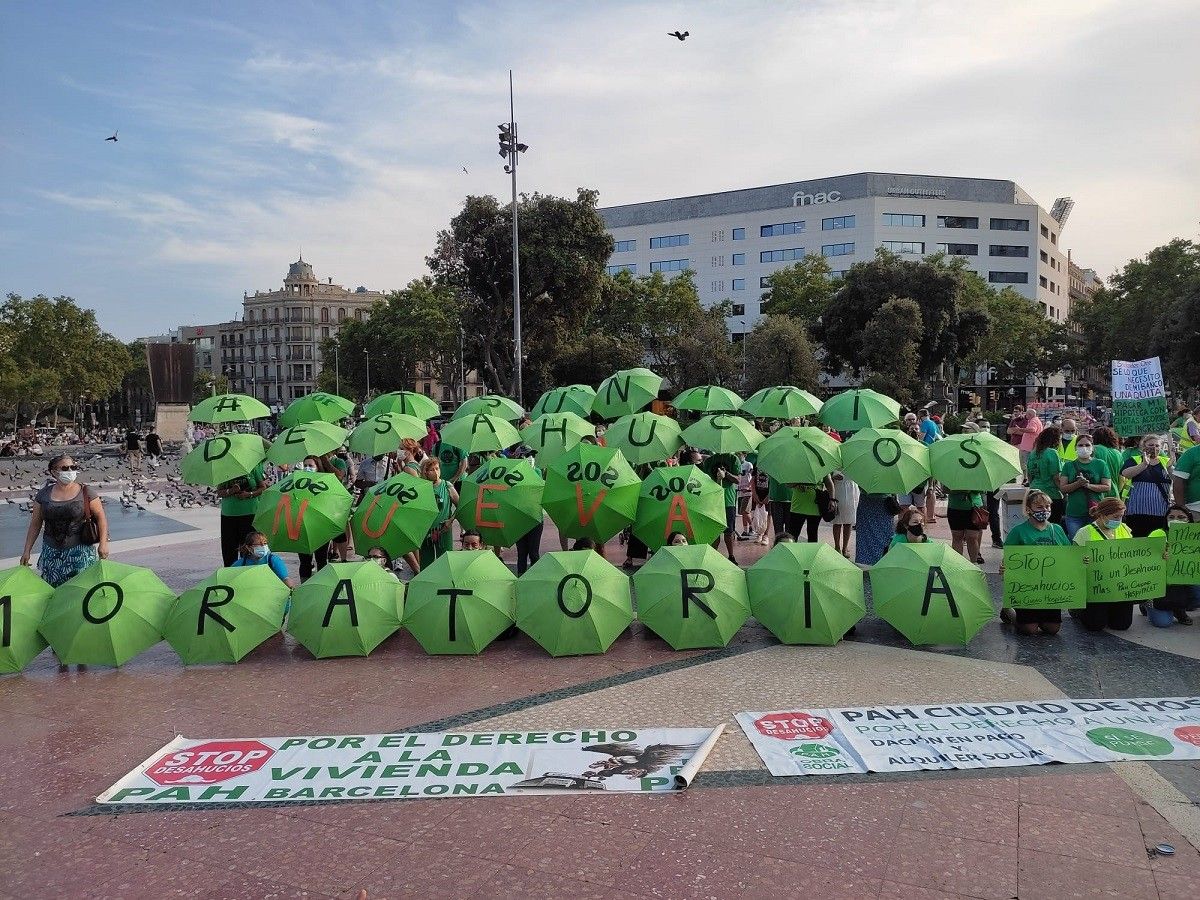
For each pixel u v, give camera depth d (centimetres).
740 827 412
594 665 680
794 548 752
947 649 706
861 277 5059
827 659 683
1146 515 864
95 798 461
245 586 717
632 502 925
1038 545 733
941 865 375
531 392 4869
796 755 494
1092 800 434
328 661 704
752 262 8919
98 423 11262
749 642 736
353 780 473
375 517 866
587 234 4166
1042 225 9100
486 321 4341
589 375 5159
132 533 1492
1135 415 1154
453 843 402
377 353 7375
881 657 686
